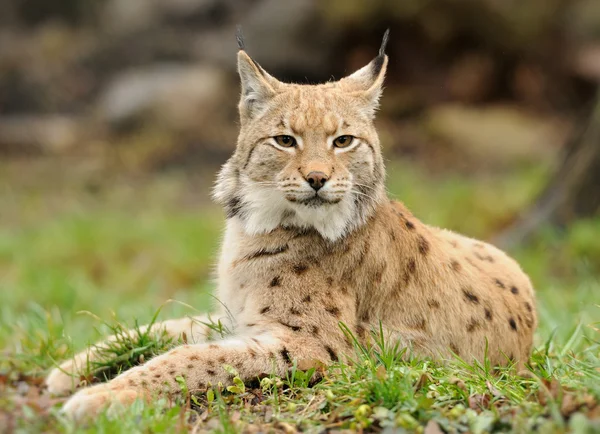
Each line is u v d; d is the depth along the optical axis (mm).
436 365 10297
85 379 10695
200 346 9805
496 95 37531
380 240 10617
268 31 38594
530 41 36875
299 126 10336
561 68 38000
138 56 42531
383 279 10586
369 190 10656
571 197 21422
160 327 11492
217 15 43375
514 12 36250
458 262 11297
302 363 9812
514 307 11477
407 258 10812
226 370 9625
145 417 8578
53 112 41656
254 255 10516
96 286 22609
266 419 8945
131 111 37562
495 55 37156
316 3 37906
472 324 10953
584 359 11047
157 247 24781
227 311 10828
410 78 37438
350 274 10414
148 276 23141
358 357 10023
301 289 10219
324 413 9016
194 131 36625
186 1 43625
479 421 8203
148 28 43344
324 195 10141
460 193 26891
